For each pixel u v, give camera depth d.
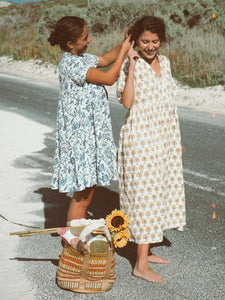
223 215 4.90
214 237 4.33
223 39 18.28
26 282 3.40
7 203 5.12
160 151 3.45
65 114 3.54
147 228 3.46
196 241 4.24
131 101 3.38
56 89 16.41
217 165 6.91
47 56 23.06
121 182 3.55
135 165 3.43
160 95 3.44
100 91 3.57
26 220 4.66
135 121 3.42
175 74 16.25
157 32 3.32
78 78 3.45
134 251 4.01
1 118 10.52
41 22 28.03
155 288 3.35
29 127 9.60
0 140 8.30
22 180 6.00
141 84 3.40
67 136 3.54
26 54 24.31
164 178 3.52
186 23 21.70
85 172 3.57
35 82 18.61
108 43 21.67
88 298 3.20
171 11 23.44
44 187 5.74
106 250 3.23
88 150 3.56
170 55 17.50
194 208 5.12
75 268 3.25
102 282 3.27
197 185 5.95
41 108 12.15
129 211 3.51
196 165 6.91
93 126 3.57
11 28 34.75
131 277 3.52
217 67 15.65
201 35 18.84
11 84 17.64
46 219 4.70
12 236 4.24
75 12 27.42
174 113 3.54
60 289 3.32
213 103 13.14
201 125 10.12
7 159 7.05
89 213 4.90
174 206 3.59
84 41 3.55
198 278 3.52
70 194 5.52
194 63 16.58
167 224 3.59
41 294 3.24
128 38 3.47
